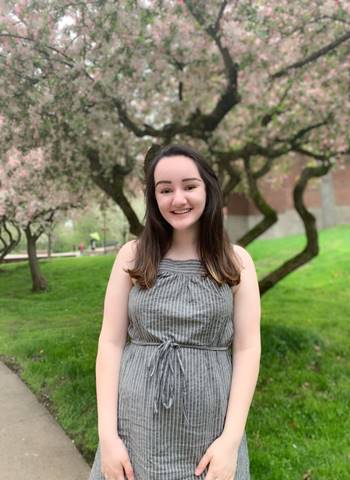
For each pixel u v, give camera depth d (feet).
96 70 15.31
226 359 4.60
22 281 43.65
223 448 4.20
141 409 4.33
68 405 11.91
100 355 4.70
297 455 9.18
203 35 15.02
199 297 4.40
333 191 61.36
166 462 4.25
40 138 15.84
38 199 26.71
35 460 9.25
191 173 4.54
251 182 18.45
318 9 13.75
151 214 4.81
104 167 18.21
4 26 13.48
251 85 17.21
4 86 14.43
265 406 11.85
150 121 20.57
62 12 13.32
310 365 15.43
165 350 4.33
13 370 15.94
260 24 13.76
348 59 16.76
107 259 50.80
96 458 4.80
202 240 4.68
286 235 61.00
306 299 29.50
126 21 13.29
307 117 20.58
